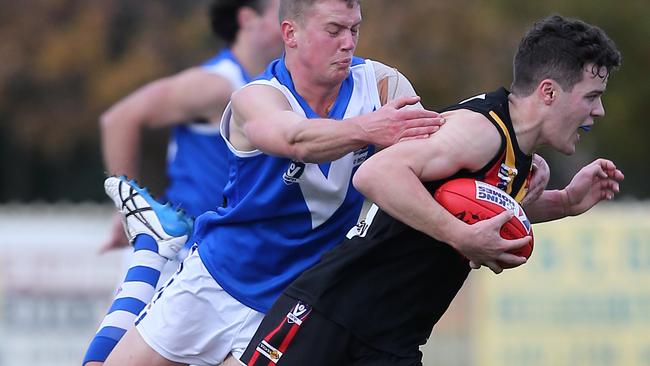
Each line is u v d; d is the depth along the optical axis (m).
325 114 15.95
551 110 14.66
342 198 16.28
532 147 14.91
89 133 59.16
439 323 32.50
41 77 58.62
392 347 15.66
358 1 15.51
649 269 32.09
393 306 15.55
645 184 61.53
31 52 58.97
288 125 14.77
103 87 57.00
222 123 16.38
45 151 60.03
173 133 23.45
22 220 32.78
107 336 17.67
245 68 22.80
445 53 55.06
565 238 32.19
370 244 15.38
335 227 16.59
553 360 32.16
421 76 54.88
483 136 14.42
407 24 55.03
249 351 16.02
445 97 55.38
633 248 32.12
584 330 32.09
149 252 18.59
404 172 14.24
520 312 32.22
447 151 14.29
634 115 59.28
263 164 16.09
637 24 58.12
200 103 22.56
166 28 58.78
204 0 60.19
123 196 18.98
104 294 32.44
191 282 17.00
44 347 32.38
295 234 16.45
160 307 17.16
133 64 57.09
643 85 58.84
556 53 14.56
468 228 14.15
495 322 32.28
